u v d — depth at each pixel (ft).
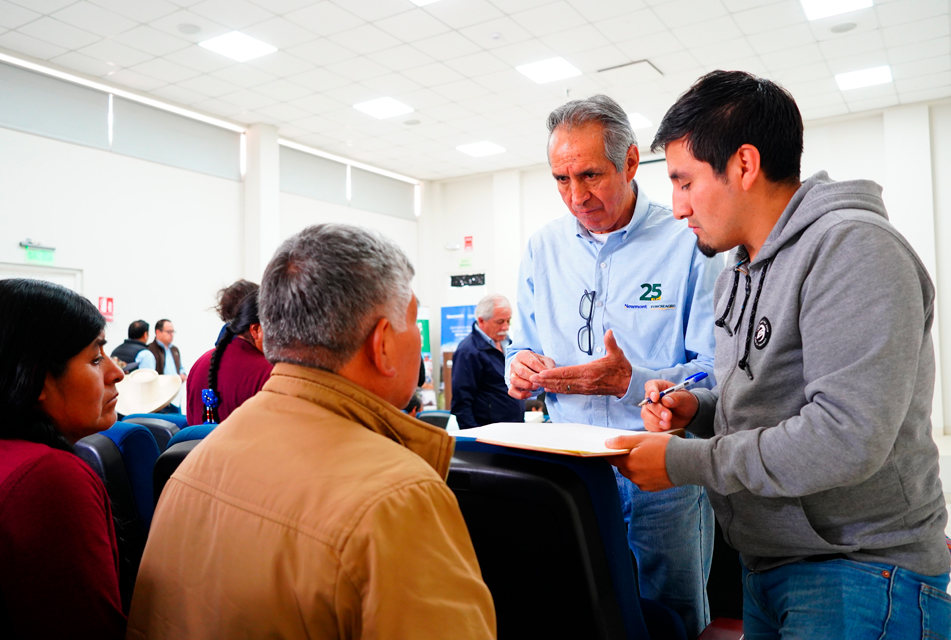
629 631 3.14
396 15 19.26
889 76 24.31
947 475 18.33
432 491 2.41
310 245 2.77
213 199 27.94
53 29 19.72
